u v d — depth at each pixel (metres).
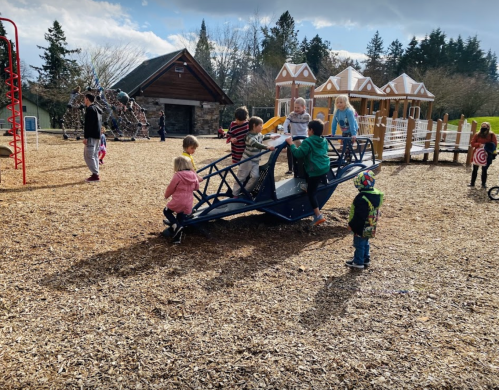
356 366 2.62
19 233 4.99
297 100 7.88
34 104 48.81
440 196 7.94
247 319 3.22
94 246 4.71
